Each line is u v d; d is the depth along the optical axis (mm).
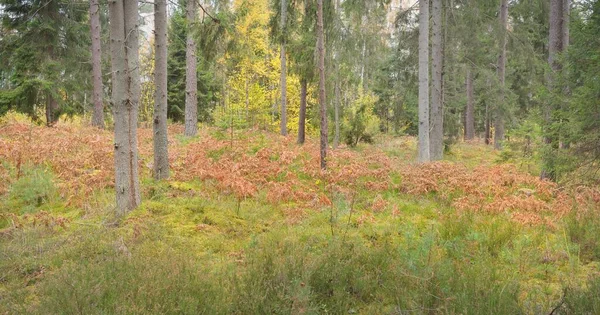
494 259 5910
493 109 23375
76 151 12938
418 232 7277
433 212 8750
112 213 8023
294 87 29281
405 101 22766
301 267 4984
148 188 9250
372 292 4941
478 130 42000
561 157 9258
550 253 6164
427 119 15547
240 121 16891
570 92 9398
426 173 11906
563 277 5492
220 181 9680
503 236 6582
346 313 4422
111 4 7797
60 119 21094
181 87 30266
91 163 11555
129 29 8352
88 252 5879
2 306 4207
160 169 10172
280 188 9148
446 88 25000
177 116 30578
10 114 19688
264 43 27500
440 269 4992
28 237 6809
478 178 11492
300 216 8125
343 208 8312
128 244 6281
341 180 10820
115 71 7938
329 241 6145
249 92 26484
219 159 12367
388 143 24797
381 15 19141
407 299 4438
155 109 10086
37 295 4781
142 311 3914
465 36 19531
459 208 8727
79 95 20766
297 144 18469
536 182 10781
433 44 18625
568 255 6078
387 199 9820
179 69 29766
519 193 10273
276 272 4809
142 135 17750
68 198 9156
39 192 9289
